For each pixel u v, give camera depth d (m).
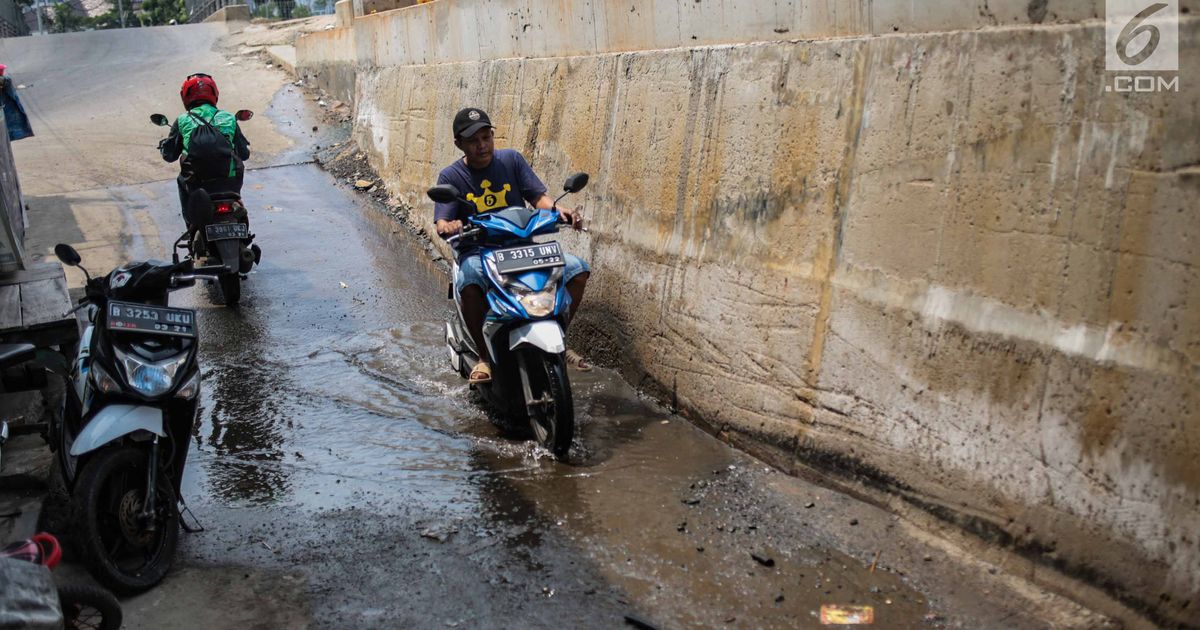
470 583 3.79
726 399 5.04
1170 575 3.11
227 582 3.80
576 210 6.54
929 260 3.94
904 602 3.58
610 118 6.18
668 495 4.48
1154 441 3.15
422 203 9.27
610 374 6.07
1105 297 3.30
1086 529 3.37
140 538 3.74
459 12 8.42
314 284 7.91
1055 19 3.44
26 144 12.23
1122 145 3.21
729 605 3.61
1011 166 3.59
